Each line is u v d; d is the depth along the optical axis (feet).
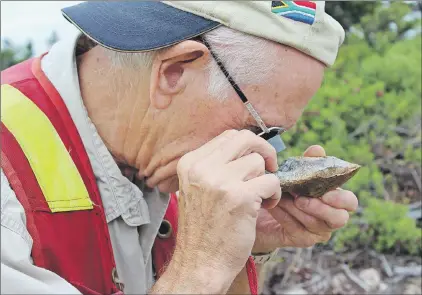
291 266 6.50
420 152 7.04
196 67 3.39
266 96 3.44
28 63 3.89
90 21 3.46
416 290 6.10
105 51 3.63
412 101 7.36
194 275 3.13
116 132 3.65
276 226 4.48
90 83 3.68
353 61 8.15
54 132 3.47
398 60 7.65
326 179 3.62
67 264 3.30
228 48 3.34
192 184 3.16
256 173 3.19
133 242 3.78
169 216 4.29
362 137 7.50
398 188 7.20
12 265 2.97
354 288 6.20
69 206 3.35
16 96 3.52
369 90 7.36
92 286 3.41
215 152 3.22
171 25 3.30
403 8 8.50
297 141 7.23
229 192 3.05
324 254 6.66
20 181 3.24
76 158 3.50
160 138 3.59
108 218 3.66
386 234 6.51
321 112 7.09
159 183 3.81
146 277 3.99
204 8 3.30
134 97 3.53
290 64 3.40
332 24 3.55
